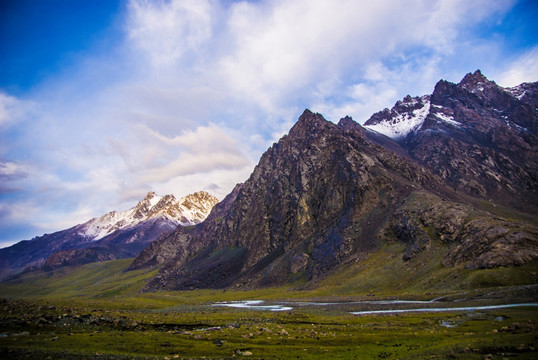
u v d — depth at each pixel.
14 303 100.56
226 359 53.34
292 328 85.88
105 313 103.69
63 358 51.03
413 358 50.66
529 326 62.75
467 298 125.38
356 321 95.88
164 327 87.44
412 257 197.00
